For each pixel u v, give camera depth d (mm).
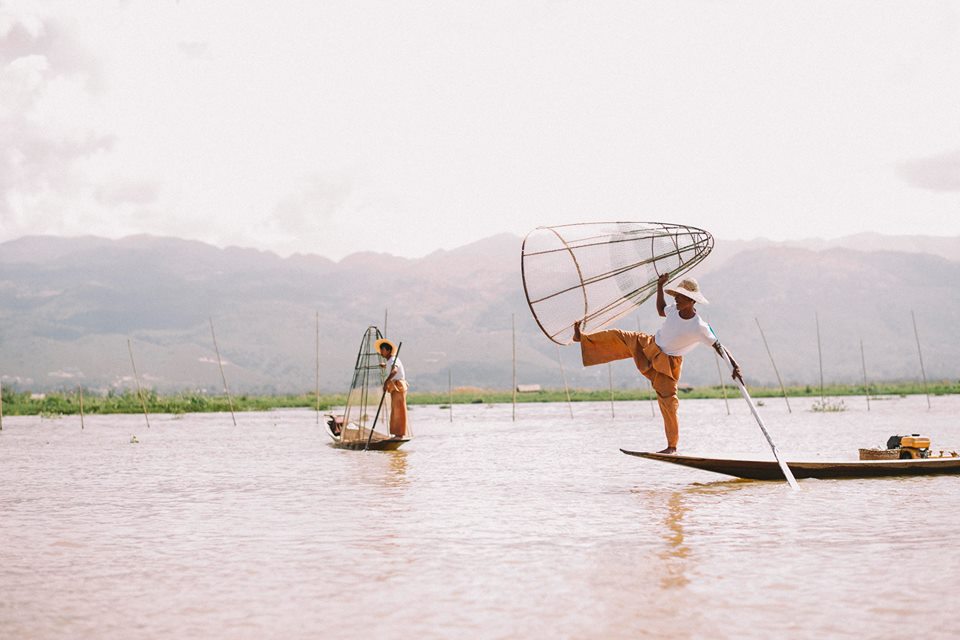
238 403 56938
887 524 8023
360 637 4801
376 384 20109
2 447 21031
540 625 4965
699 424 29125
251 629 4977
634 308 10430
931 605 5281
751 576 6051
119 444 22047
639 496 10219
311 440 23391
